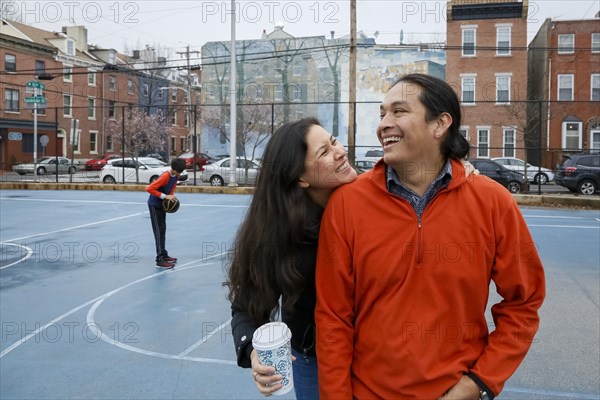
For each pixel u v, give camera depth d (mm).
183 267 7230
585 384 3389
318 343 1752
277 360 1700
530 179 23906
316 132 1856
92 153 41906
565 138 30594
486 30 30859
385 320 1646
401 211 1660
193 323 4773
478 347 1721
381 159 1751
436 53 38594
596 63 30578
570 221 12242
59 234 10281
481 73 30938
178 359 3910
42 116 37750
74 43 41188
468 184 1684
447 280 1619
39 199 17531
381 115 1786
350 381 1737
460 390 1614
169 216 12836
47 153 38312
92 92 41750
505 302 1749
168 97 47688
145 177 23953
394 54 39312
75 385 3469
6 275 6801
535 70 34969
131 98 45719
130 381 3525
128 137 40656
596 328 4484
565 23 30812
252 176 22438
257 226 1855
